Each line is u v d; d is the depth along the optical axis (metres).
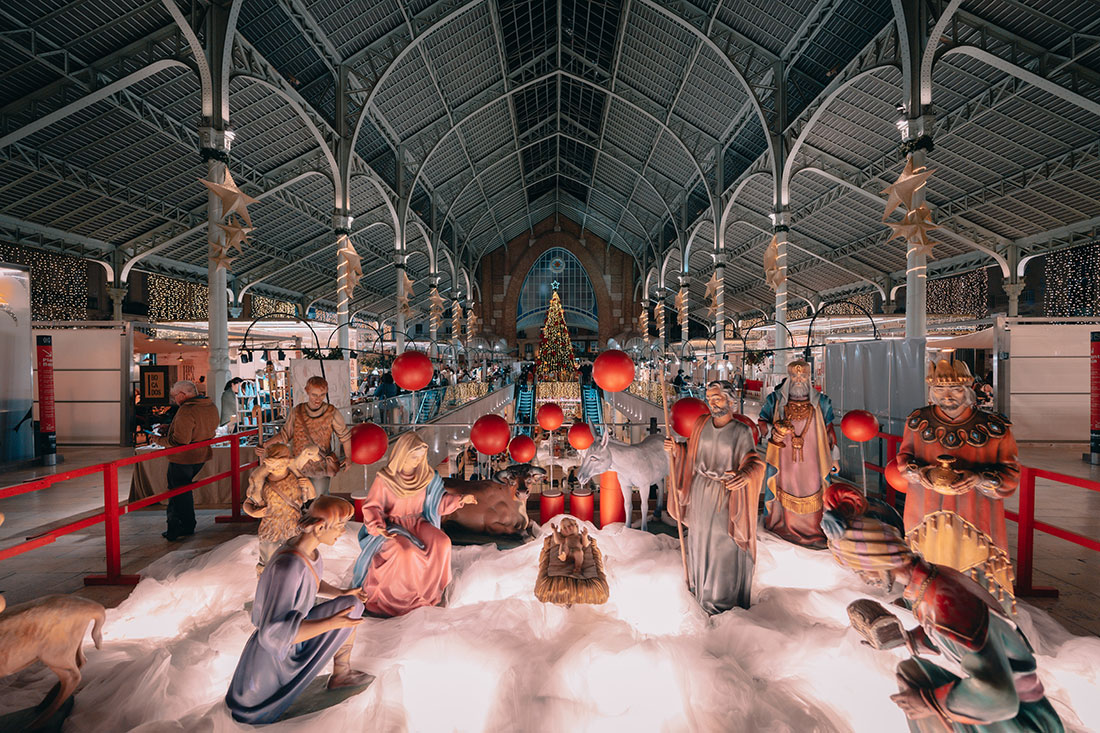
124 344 13.34
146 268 18.95
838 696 2.66
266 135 15.56
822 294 29.25
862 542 1.81
